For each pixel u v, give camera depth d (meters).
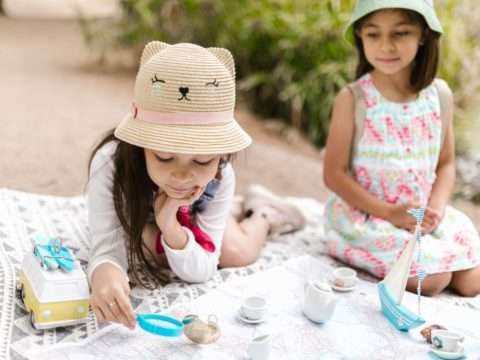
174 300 1.50
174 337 1.31
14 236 1.67
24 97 3.38
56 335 1.31
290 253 1.86
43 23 6.05
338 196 1.82
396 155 1.75
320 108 3.52
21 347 1.25
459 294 1.71
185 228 1.54
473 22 3.73
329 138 1.80
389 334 1.37
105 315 1.30
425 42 1.74
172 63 1.31
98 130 2.93
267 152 3.10
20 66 4.21
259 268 1.73
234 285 1.54
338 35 3.58
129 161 1.45
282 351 1.28
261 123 3.67
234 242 1.72
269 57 3.81
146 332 1.32
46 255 1.33
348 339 1.34
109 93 3.71
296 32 3.63
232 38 3.88
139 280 1.55
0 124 2.84
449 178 1.85
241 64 3.89
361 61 1.87
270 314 1.42
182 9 4.05
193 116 1.30
